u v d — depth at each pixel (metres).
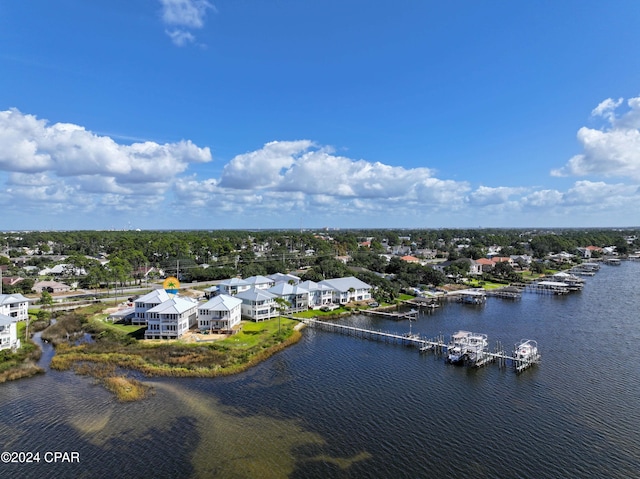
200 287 164.38
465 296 150.50
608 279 193.38
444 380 71.62
